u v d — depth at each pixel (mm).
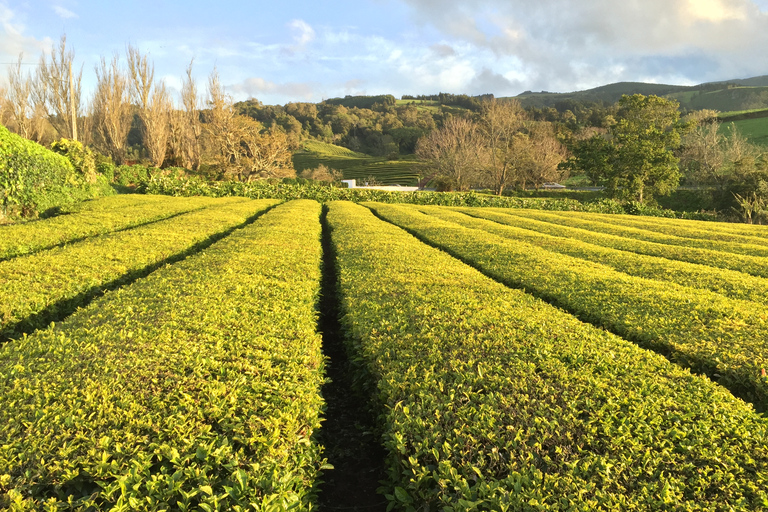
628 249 13883
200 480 2799
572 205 34906
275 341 4918
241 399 3688
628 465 3016
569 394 3906
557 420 3473
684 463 3033
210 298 6293
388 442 3359
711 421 3541
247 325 5316
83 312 5652
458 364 4473
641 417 3564
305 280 7668
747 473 2977
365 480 3926
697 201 48875
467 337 5195
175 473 2785
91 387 3693
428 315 5992
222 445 3072
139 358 4250
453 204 34906
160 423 3285
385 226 16359
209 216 16359
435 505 2924
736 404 3896
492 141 63000
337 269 9312
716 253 12656
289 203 26609
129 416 3309
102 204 19234
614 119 96125
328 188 34656
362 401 4852
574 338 5281
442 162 63875
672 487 2791
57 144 24219
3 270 7301
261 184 34469
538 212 28547
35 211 17234
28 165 16797
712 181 49875
